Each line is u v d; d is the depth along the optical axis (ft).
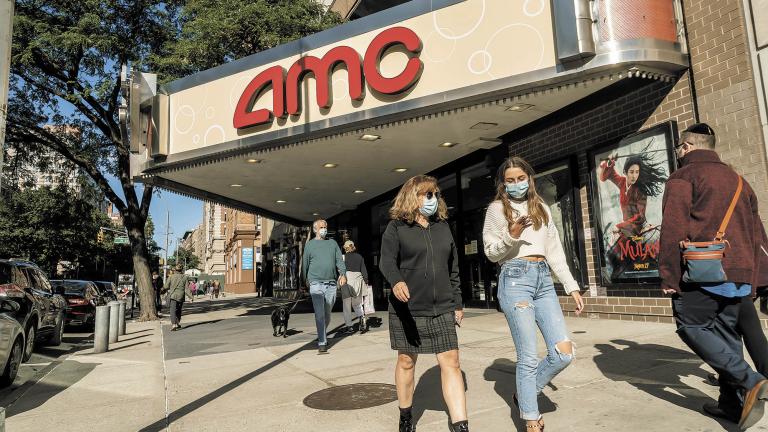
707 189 10.13
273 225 120.57
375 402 13.89
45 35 46.44
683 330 10.29
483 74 26.61
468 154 40.57
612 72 23.77
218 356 24.93
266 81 34.32
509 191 10.61
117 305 36.09
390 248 10.78
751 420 9.08
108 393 18.26
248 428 12.57
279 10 48.49
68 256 124.57
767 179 21.15
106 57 53.31
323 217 76.33
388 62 29.73
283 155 38.65
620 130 27.68
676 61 24.00
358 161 41.45
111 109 55.52
